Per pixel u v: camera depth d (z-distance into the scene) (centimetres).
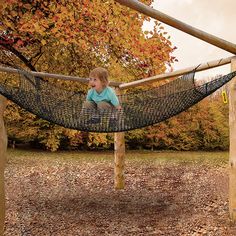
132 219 741
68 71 1155
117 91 927
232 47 595
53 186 1030
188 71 732
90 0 973
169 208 817
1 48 1076
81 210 808
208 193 934
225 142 1956
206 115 1920
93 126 517
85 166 1302
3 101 482
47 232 666
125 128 521
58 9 943
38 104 489
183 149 1959
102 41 1018
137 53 998
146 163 1371
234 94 656
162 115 520
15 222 713
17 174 1162
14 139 1809
